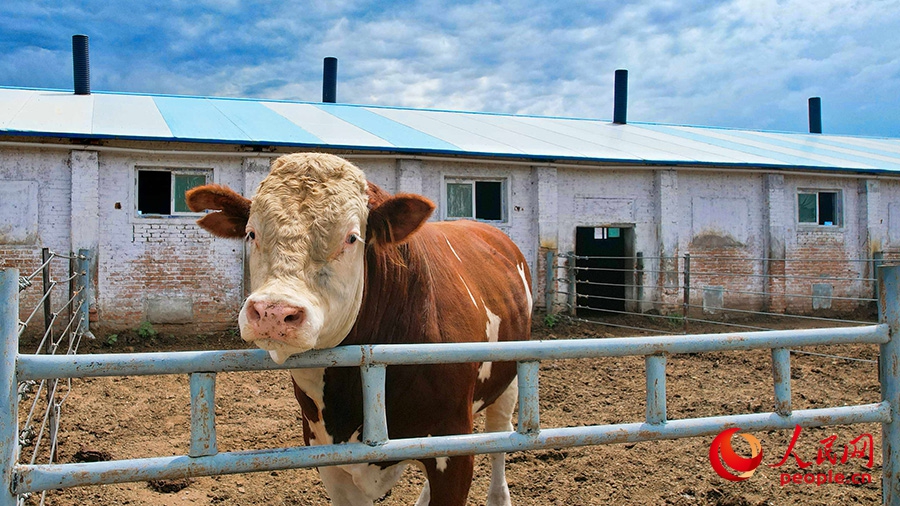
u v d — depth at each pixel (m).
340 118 14.25
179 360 1.93
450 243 3.57
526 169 13.20
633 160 13.52
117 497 4.12
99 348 9.82
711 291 14.65
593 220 13.73
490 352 2.18
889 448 2.57
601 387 7.21
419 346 2.13
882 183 16.47
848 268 16.12
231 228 2.55
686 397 6.75
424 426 2.61
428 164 12.44
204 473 1.95
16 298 1.83
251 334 1.89
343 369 2.53
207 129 11.41
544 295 13.15
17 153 10.20
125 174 10.68
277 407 6.37
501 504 3.91
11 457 1.80
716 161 14.30
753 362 8.57
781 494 4.15
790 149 17.55
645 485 4.36
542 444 2.25
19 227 10.19
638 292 14.07
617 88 19.52
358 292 2.34
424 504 3.65
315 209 2.16
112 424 5.69
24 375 1.83
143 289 10.77
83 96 13.80
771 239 15.13
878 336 2.53
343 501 2.74
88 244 10.39
